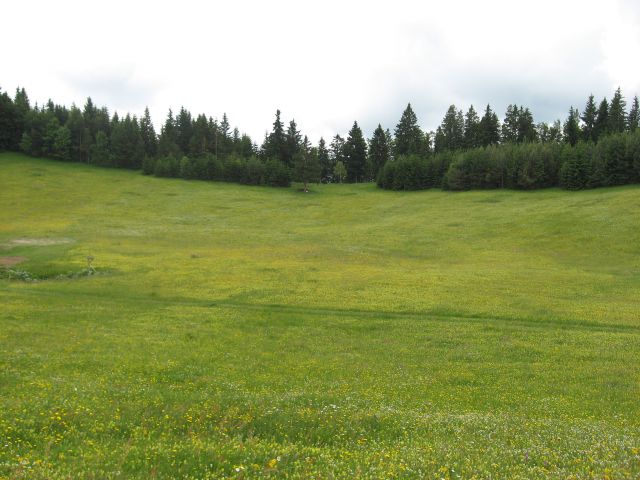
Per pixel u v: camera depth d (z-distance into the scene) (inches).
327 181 7519.7
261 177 5876.0
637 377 999.6
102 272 2225.6
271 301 1749.5
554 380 981.2
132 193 5044.3
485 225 3617.1
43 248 2780.5
